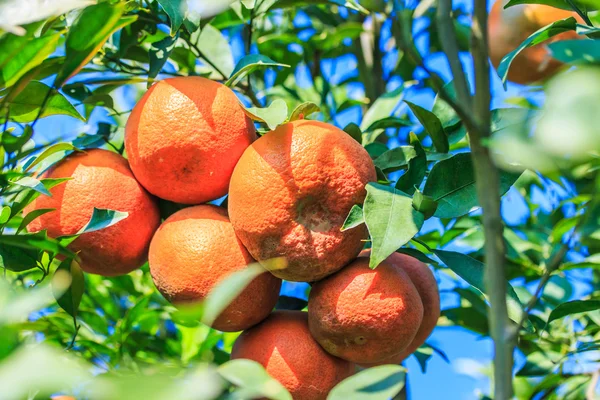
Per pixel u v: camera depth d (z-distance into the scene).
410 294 0.63
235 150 0.64
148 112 0.64
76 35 0.59
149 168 0.64
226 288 0.48
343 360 0.65
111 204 0.65
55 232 0.65
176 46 0.79
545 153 0.46
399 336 0.63
